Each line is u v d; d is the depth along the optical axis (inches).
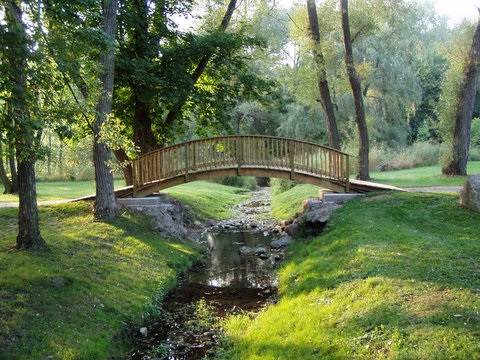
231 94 762.2
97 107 480.4
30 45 271.6
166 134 751.1
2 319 251.1
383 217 470.0
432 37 1325.0
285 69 968.9
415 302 240.5
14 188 895.1
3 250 361.1
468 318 210.1
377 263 318.3
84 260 376.8
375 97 1466.5
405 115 1683.1
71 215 524.1
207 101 744.3
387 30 1154.7
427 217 449.1
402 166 1221.7
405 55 1477.6
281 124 1638.8
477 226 395.2
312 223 532.4
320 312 272.1
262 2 836.6
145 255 443.2
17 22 262.2
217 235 663.1
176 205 680.4
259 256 514.3
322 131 1560.0
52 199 769.6
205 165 592.7
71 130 303.0
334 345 224.7
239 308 346.0
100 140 366.6
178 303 361.7
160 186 595.8
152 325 314.2
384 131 1469.0
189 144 593.3
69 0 326.3
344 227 455.2
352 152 1126.4
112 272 370.6
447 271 277.1
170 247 498.6
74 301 300.5
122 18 605.9
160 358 261.9
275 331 268.8
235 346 267.7
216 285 409.1
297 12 872.9
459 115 816.3
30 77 281.9
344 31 810.8
